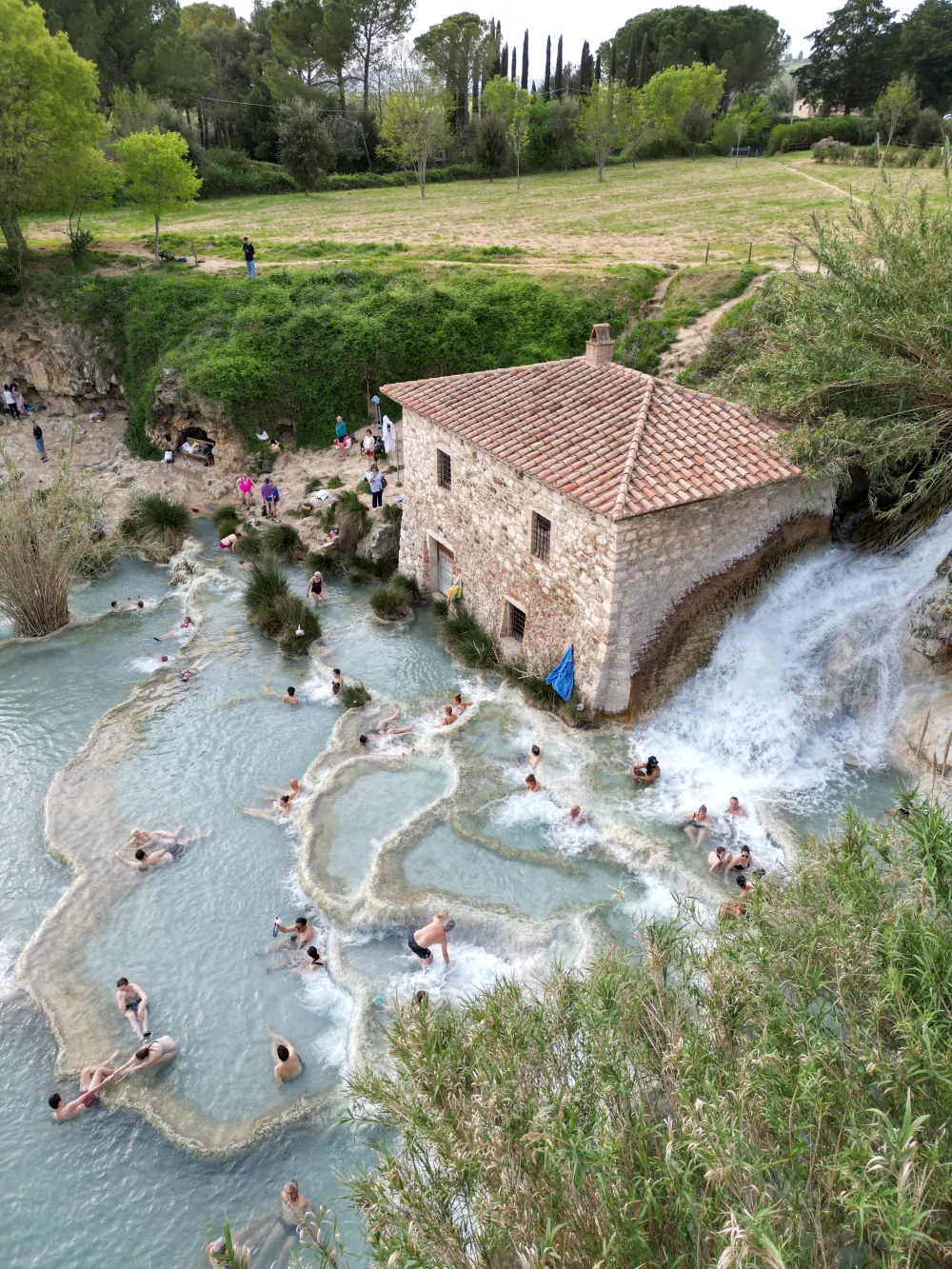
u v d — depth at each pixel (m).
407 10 79.94
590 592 19.61
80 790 19.77
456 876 16.66
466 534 24.36
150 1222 11.84
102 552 30.02
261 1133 12.75
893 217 22.06
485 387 24.50
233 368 37.66
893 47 84.69
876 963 8.15
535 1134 6.86
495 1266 6.88
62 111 43.06
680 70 82.94
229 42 84.62
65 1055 13.98
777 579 22.22
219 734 21.58
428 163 80.31
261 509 34.06
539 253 47.19
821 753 19.59
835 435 19.58
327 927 16.06
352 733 21.22
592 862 16.98
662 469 19.17
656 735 20.25
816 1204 6.88
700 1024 8.73
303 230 55.59
